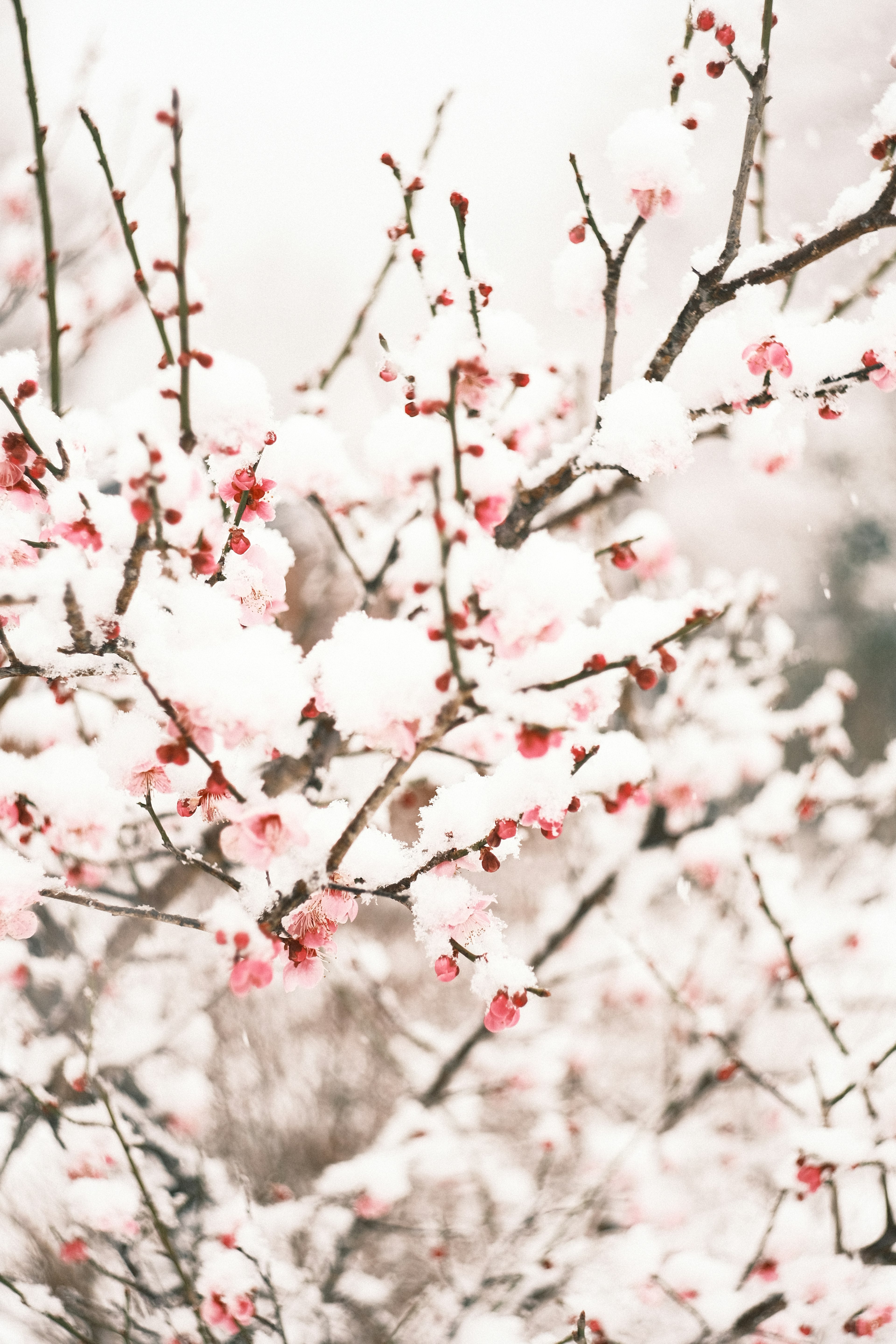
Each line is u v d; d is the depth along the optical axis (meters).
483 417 1.95
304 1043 5.27
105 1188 2.86
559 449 2.03
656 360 1.84
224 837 1.30
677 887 3.96
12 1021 3.55
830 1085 2.98
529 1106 4.40
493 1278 3.54
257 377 1.43
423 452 1.45
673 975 4.34
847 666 11.16
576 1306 3.26
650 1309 3.64
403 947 6.60
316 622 3.51
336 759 2.91
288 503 3.18
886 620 11.37
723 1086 4.23
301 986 1.47
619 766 2.35
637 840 4.01
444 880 1.52
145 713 1.58
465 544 1.33
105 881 3.07
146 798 1.61
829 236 1.71
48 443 1.60
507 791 1.53
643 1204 3.87
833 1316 2.79
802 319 2.35
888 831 5.54
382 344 1.74
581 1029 4.88
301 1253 3.85
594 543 3.57
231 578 1.74
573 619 1.32
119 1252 3.26
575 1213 3.64
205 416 1.39
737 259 1.83
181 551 1.44
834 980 4.21
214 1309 2.63
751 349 1.71
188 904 4.70
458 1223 4.34
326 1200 3.69
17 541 1.58
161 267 1.50
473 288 1.71
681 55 1.79
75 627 1.44
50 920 3.44
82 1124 3.00
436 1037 4.53
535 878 6.39
